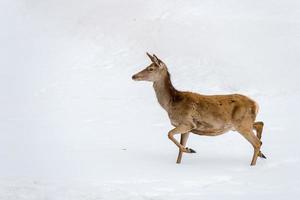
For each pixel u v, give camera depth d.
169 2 88.94
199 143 36.91
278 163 31.25
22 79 70.38
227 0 86.81
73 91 64.75
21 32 87.38
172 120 32.38
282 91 59.47
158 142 38.00
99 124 46.38
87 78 69.75
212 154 33.94
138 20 85.31
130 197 25.12
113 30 83.81
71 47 80.75
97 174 29.39
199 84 65.12
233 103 31.72
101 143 37.91
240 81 63.91
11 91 65.56
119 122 47.31
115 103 57.78
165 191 26.30
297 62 66.88
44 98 61.81
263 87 61.41
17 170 30.30
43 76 71.31
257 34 75.06
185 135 32.47
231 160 32.31
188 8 85.88
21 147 36.75
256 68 66.44
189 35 77.56
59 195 25.59
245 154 33.78
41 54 79.38
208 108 31.59
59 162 32.12
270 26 76.94
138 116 50.34
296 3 84.31
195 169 30.34
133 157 33.25
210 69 68.31
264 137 38.16
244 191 26.00
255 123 32.44
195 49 73.69
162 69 32.41
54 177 28.83
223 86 64.06
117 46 79.44
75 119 49.31
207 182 27.89
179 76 67.62
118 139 39.28
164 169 30.36
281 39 72.94
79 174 29.41
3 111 54.47
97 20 87.62
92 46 80.44
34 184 27.38
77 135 41.19
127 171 29.97
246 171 29.86
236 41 73.94
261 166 30.78
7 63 76.62
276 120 44.94
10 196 25.59
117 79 68.94
